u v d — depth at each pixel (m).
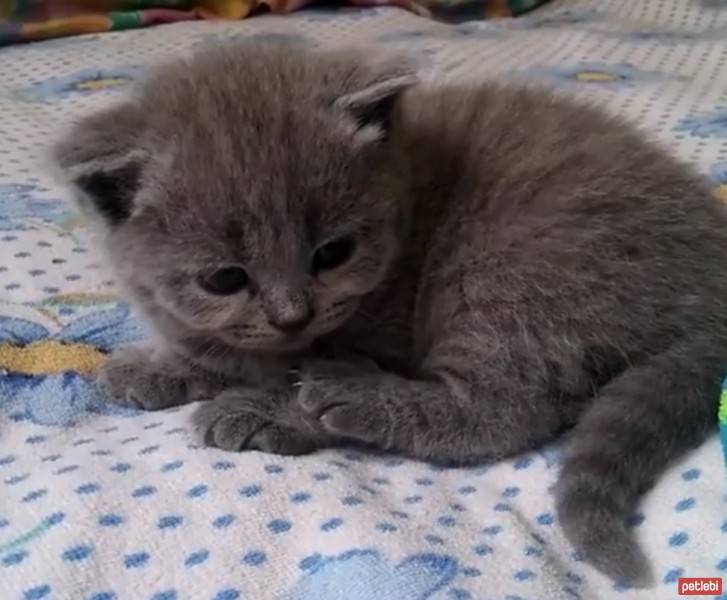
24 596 0.15
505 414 0.20
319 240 0.20
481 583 0.16
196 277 0.20
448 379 0.21
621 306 0.21
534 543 0.17
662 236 0.21
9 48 0.49
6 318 0.24
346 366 0.22
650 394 0.20
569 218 0.21
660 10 0.56
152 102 0.22
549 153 0.23
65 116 0.38
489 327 0.21
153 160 0.20
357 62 0.23
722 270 0.22
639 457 0.19
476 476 0.20
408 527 0.17
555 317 0.21
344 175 0.20
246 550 0.16
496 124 0.24
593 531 0.17
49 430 0.21
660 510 0.18
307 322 0.21
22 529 0.17
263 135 0.20
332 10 0.55
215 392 0.23
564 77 0.42
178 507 0.17
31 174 0.33
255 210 0.20
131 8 0.53
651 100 0.39
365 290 0.21
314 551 0.16
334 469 0.19
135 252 0.21
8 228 0.29
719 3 0.56
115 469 0.18
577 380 0.21
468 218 0.22
